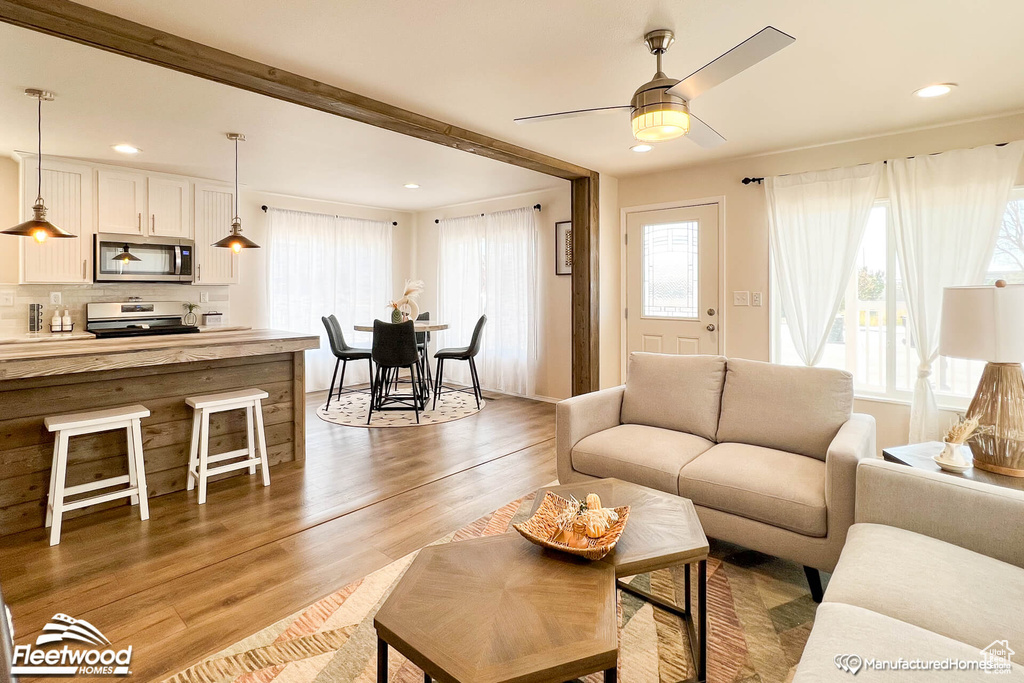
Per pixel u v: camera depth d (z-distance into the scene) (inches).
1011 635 47.3
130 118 134.5
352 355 220.1
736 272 175.2
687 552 62.9
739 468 92.7
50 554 98.6
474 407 223.6
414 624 48.8
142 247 191.2
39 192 143.4
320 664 69.7
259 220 233.1
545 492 82.0
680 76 108.0
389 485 134.1
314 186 222.7
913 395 143.4
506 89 114.6
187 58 91.9
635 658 70.9
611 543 60.6
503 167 188.7
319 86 109.2
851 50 96.3
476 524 111.1
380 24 87.1
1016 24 87.0
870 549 62.4
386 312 280.8
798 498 82.9
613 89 114.9
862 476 71.8
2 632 20.9
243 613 80.6
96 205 181.2
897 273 148.9
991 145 130.4
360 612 80.9
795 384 105.7
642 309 198.8
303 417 154.6
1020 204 131.1
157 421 127.8
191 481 130.3
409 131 131.8
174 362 123.0
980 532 62.7
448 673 42.8
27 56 99.5
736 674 67.6
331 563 95.5
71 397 115.0
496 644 45.9
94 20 80.6
